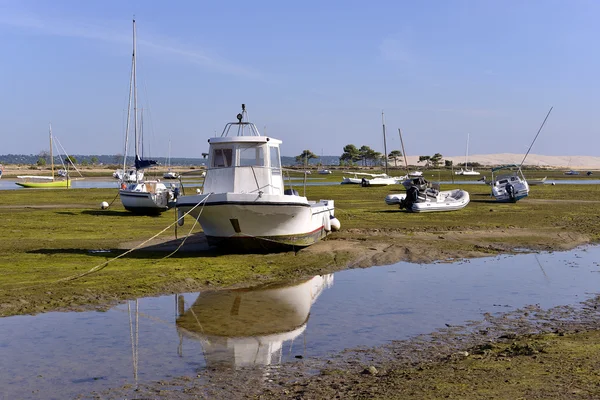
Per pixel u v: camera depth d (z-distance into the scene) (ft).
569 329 39.86
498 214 127.65
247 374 31.58
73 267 61.36
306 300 49.73
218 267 62.59
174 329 40.70
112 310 45.44
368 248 76.43
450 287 55.21
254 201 64.90
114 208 138.82
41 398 28.32
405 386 27.91
